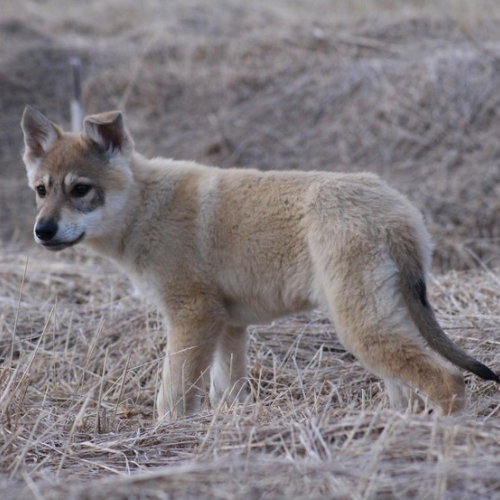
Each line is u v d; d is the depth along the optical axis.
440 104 33.59
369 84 35.91
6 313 21.81
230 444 12.74
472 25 38.81
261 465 11.30
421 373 13.91
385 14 42.41
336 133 34.59
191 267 16.44
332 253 14.71
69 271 25.53
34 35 46.09
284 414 14.27
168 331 16.81
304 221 15.34
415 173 31.48
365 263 14.41
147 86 39.72
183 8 47.84
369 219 14.69
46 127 17.42
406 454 11.47
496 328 18.47
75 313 22.16
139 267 16.95
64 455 12.84
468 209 28.86
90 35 47.06
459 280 22.62
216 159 34.81
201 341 16.44
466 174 30.53
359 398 16.70
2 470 12.42
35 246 29.75
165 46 42.59
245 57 40.78
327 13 45.16
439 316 19.98
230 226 16.14
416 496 10.49
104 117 16.84
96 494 10.75
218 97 38.44
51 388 18.11
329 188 15.34
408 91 34.59
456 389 13.72
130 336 20.66
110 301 23.00
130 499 10.68
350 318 14.42
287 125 35.91
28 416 15.09
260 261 15.84
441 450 11.37
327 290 14.78
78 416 13.62
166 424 14.70
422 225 15.16
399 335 14.15
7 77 41.78
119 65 42.12
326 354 19.36
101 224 16.86
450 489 10.60
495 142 31.44
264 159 34.34
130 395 18.03
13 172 35.94
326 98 36.28
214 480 11.03
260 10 46.94
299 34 41.53
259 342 19.92
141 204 17.05
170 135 37.03
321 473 10.94
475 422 12.42
